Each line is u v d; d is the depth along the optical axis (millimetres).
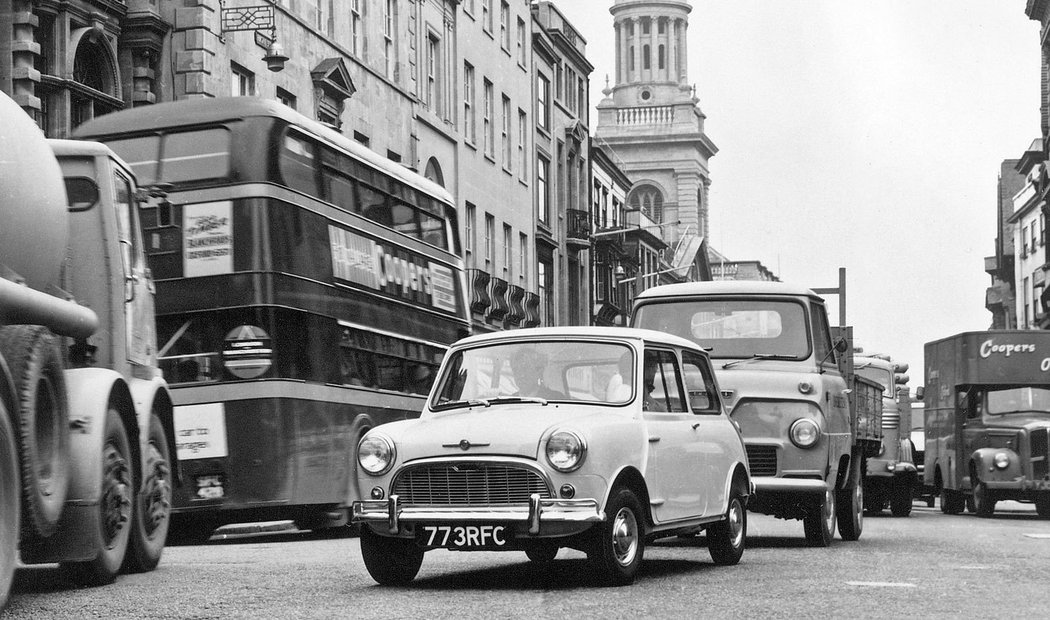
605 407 11398
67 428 10062
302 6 35812
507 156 57094
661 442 11586
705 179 119250
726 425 13203
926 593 10750
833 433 16594
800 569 12836
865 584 11359
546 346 11812
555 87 66438
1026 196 79312
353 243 20484
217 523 19312
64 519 10633
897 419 27656
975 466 28984
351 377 20062
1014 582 11734
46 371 9586
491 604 9812
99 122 18484
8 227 9281
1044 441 28031
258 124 18156
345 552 16234
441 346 24234
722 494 12883
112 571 11375
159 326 18047
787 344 16766
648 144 114938
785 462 16094
